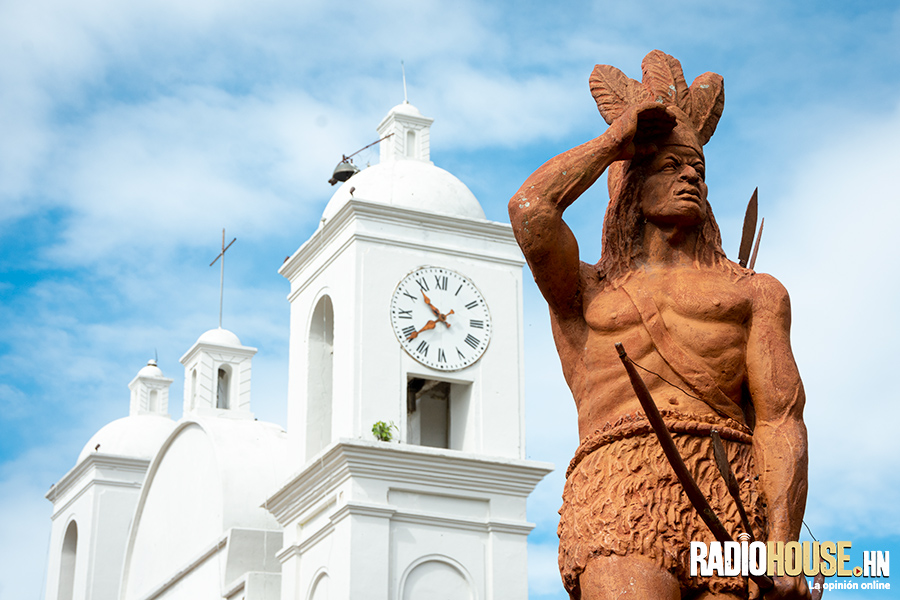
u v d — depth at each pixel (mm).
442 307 22891
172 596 26859
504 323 23203
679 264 5980
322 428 23328
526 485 21859
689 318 5746
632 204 6066
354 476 20969
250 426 27188
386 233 23078
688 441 5566
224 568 24500
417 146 25234
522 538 21594
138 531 29875
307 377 23578
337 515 20953
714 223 6109
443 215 23359
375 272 22750
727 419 5664
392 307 22609
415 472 21219
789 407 5645
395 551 20781
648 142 6066
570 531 5590
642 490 5461
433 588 20844
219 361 30109
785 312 5824
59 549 34875
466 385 22766
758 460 5598
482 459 21562
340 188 24406
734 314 5754
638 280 5941
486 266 23500
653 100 6137
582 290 6039
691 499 5301
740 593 5387
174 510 28141
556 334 6086
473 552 21250
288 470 23500
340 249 23219
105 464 33906
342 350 22438
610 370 5805
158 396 36531
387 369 22141
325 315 24062
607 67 6348
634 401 5719
